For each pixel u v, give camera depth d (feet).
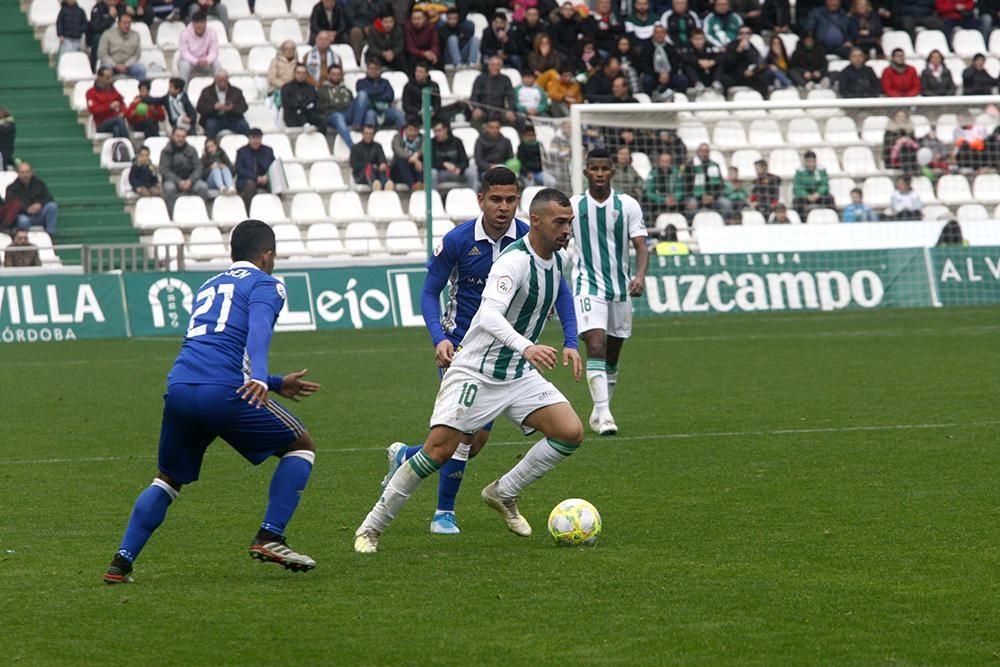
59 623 57.21
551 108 264.52
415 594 61.82
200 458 65.46
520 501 86.53
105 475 98.84
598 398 114.42
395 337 207.10
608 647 52.70
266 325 62.39
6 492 91.81
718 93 279.69
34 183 238.27
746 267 235.40
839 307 235.81
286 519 63.98
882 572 64.75
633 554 69.92
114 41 265.54
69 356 191.42
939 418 118.21
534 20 273.75
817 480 91.15
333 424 122.31
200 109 253.65
